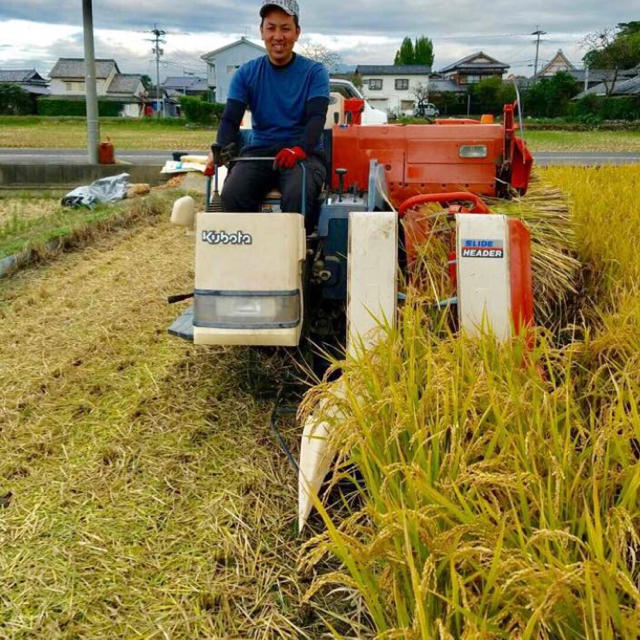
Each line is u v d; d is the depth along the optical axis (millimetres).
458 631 1971
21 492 3328
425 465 2373
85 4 14930
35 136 32688
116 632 2490
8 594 2672
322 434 2883
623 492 2271
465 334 2973
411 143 5281
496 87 53094
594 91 61031
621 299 4059
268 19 4105
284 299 3342
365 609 2496
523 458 2330
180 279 7016
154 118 44812
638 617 1773
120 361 4848
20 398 4312
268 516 3102
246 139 4957
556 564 1911
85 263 7750
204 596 2629
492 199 5250
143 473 3471
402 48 82312
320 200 4234
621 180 9125
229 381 4469
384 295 3217
